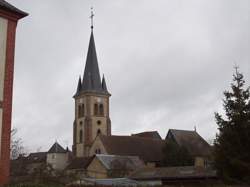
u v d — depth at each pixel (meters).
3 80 16.69
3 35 17.05
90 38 110.38
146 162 75.44
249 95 33.84
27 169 32.66
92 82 106.00
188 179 44.91
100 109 104.56
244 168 31.36
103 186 27.41
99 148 78.94
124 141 80.12
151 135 93.06
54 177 28.77
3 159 16.09
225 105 33.94
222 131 33.25
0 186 15.80
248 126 32.41
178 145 71.06
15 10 17.55
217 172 33.78
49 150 112.69
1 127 16.23
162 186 32.22
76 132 104.56
